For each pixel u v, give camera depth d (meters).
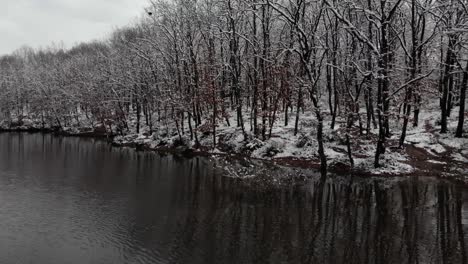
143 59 48.41
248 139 35.75
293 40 30.20
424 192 21.77
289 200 20.95
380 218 17.83
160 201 21.16
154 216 18.58
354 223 17.23
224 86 43.53
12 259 14.00
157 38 45.88
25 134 63.06
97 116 58.00
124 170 30.08
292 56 34.59
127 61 53.22
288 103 36.22
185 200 21.30
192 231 16.56
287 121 39.03
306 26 29.89
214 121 37.25
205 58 40.75
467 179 23.88
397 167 26.45
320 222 17.42
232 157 34.16
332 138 32.44
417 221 17.36
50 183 25.53
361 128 32.53
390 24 25.23
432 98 45.12
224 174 27.77
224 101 41.59
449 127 33.06
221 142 38.28
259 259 13.73
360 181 24.53
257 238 15.66
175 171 29.48
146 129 51.25
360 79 29.55
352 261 13.45
